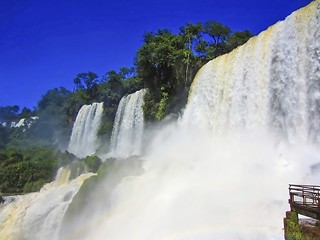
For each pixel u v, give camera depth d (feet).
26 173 138.72
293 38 81.76
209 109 109.91
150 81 150.51
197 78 121.90
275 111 84.12
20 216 100.63
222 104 103.35
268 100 86.33
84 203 88.79
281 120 82.17
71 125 252.42
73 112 260.83
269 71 87.20
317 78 74.43
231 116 98.07
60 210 93.86
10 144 267.59
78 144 206.18
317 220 42.93
